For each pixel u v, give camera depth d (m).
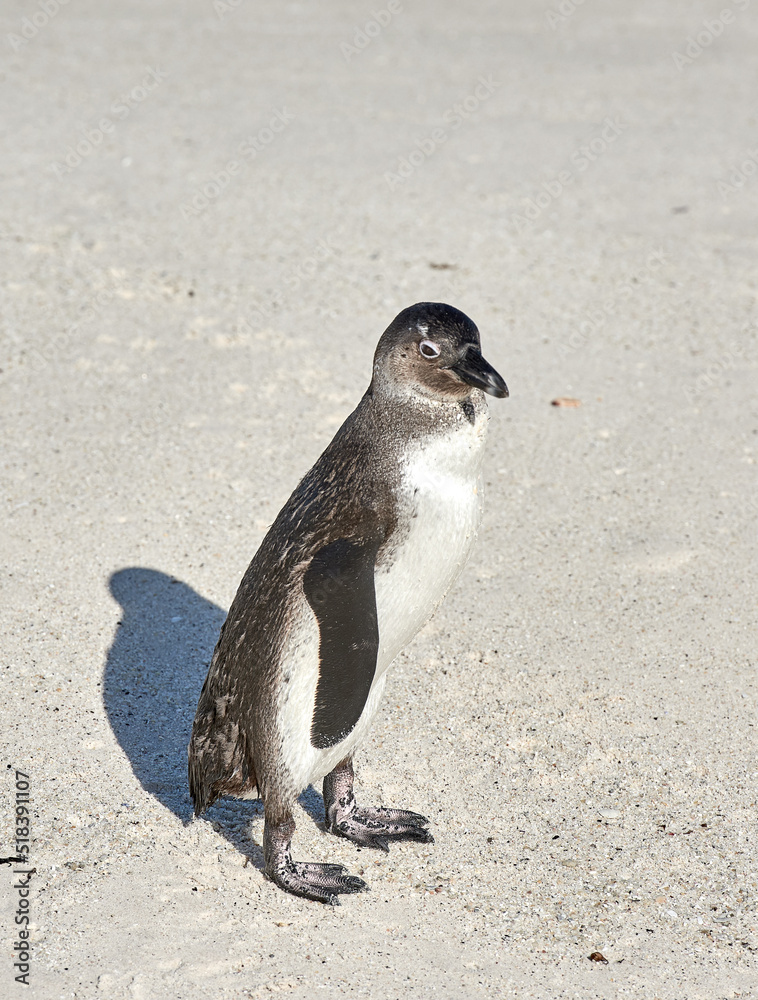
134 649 7.18
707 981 4.95
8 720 6.47
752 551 8.34
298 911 5.30
